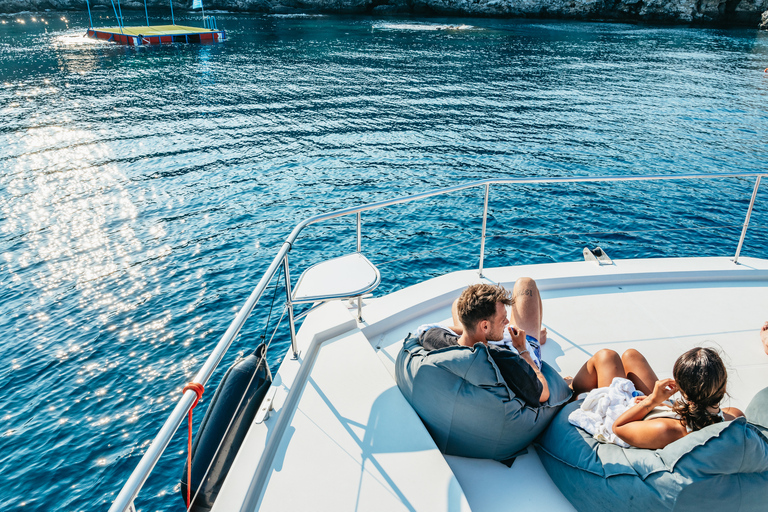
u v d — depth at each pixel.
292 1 80.00
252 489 2.24
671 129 25.00
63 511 7.00
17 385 9.16
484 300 2.36
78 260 13.13
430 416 2.61
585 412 2.54
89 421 8.42
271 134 25.08
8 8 76.00
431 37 57.97
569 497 2.41
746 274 4.44
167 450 7.82
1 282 12.16
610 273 4.35
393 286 11.56
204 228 14.90
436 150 22.22
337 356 3.17
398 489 2.27
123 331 10.50
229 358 9.67
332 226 14.59
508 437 2.52
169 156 21.69
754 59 45.69
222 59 45.69
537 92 34.12
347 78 38.62
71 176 19.16
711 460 1.92
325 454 2.45
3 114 27.88
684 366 2.12
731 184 17.09
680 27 67.25
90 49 49.69
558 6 72.75
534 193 16.48
